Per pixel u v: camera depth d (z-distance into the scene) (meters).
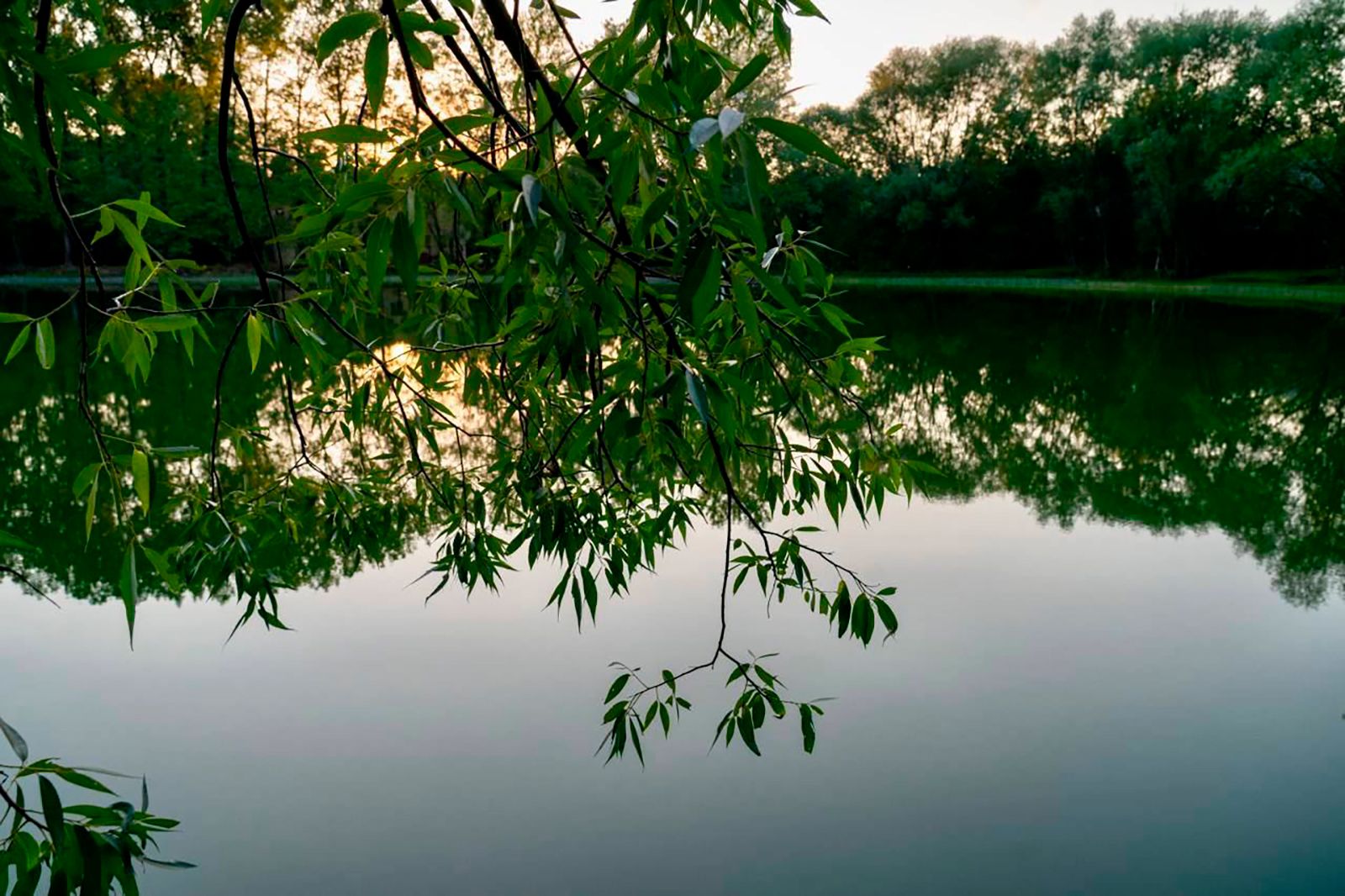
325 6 8.88
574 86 0.87
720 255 0.91
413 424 2.13
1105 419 9.95
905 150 49.59
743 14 1.09
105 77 21.34
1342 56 30.05
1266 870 2.65
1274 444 8.76
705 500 1.93
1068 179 44.19
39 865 0.94
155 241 26.02
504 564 2.18
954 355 15.52
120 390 11.09
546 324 1.14
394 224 0.87
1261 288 36.75
